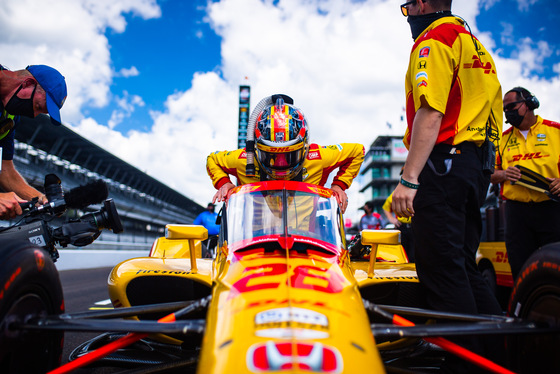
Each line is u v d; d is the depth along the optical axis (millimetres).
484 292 2309
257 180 3441
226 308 1534
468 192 2199
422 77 2154
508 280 4934
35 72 2508
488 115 2297
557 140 4117
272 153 2779
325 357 1204
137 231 40812
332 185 3621
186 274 2572
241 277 1752
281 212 2279
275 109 2893
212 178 3652
